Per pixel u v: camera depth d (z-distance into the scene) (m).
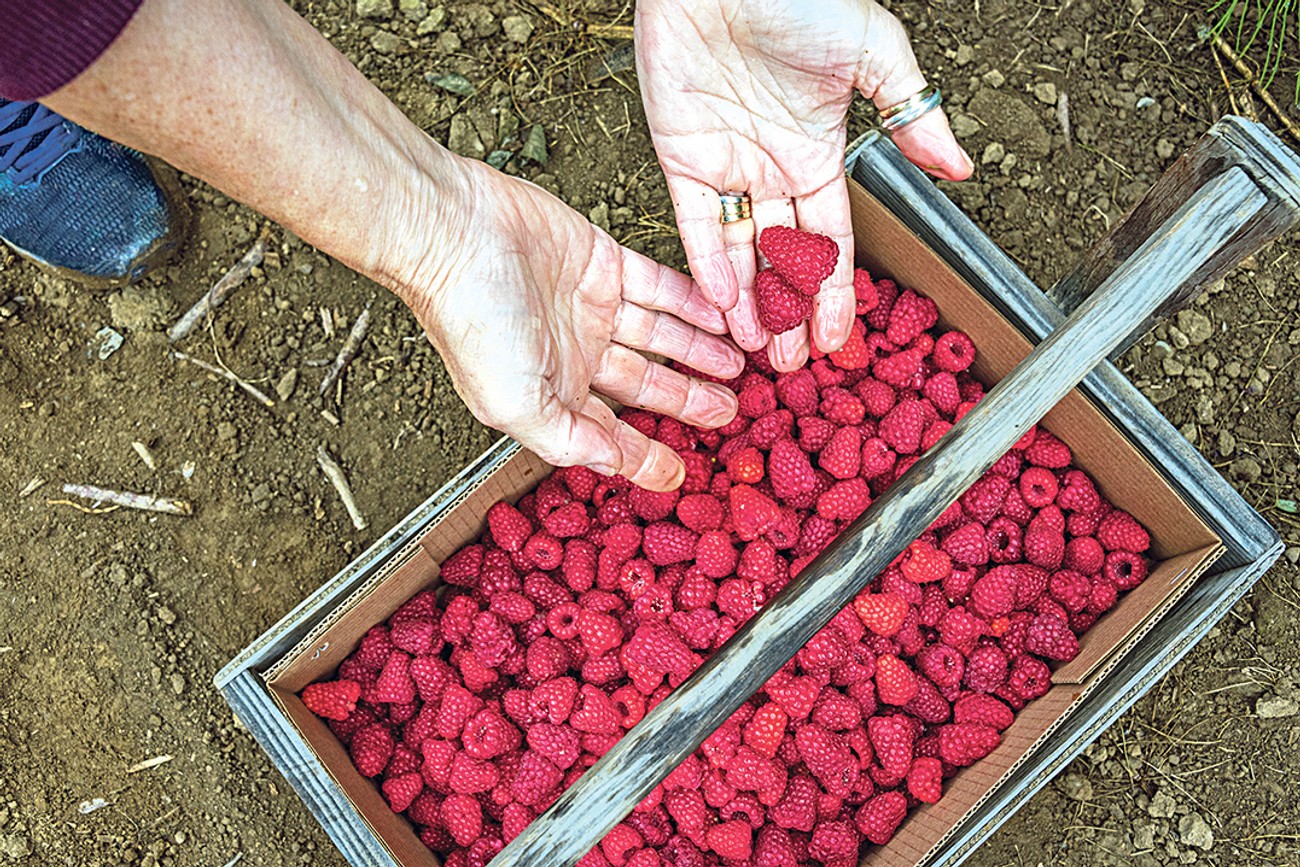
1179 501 0.61
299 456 0.73
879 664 0.63
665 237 0.74
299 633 0.61
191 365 0.74
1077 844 0.70
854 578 0.53
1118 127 0.76
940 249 0.64
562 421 0.59
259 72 0.50
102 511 0.72
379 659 0.64
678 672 0.62
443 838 0.64
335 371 0.73
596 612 0.64
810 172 0.61
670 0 0.57
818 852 0.63
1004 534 0.65
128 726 0.71
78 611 0.72
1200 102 0.76
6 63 0.46
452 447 0.73
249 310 0.74
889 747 0.63
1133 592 0.64
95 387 0.73
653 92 0.60
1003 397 0.54
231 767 0.70
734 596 0.63
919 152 0.60
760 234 0.62
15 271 0.74
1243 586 0.60
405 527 0.62
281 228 0.74
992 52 0.76
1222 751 0.70
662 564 0.65
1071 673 0.62
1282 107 0.76
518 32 0.76
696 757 0.63
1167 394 0.73
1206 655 0.71
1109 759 0.70
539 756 0.63
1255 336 0.74
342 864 0.70
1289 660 0.71
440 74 0.76
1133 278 0.55
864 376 0.67
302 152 0.52
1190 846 0.70
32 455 0.73
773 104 0.60
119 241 0.71
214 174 0.53
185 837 0.70
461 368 0.58
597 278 0.61
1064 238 0.75
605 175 0.75
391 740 0.64
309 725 0.61
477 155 0.75
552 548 0.65
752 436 0.65
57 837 0.70
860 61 0.58
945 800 0.62
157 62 0.48
